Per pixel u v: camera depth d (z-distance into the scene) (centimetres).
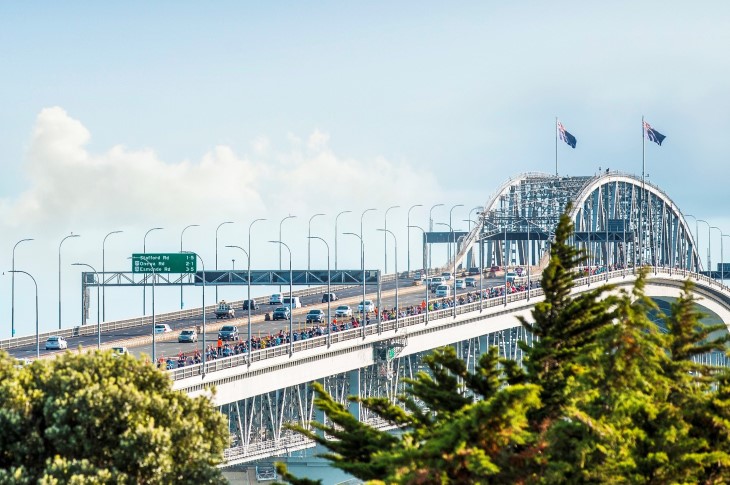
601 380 9800
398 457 8719
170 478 10112
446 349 10750
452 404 10362
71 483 9581
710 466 10462
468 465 8556
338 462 9831
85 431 10081
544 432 9381
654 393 10388
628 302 9888
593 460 9469
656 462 9888
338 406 10194
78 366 10806
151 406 10406
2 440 10194
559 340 10769
